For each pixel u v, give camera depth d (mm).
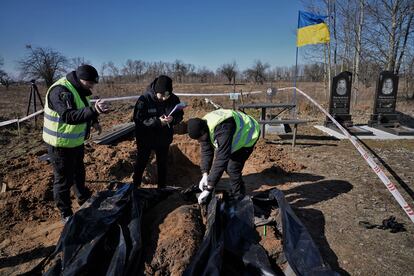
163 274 2803
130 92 24328
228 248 3049
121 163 5285
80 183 4047
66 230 3018
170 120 4113
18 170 5062
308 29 10367
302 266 2885
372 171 6145
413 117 13398
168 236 3100
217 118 3502
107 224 3092
